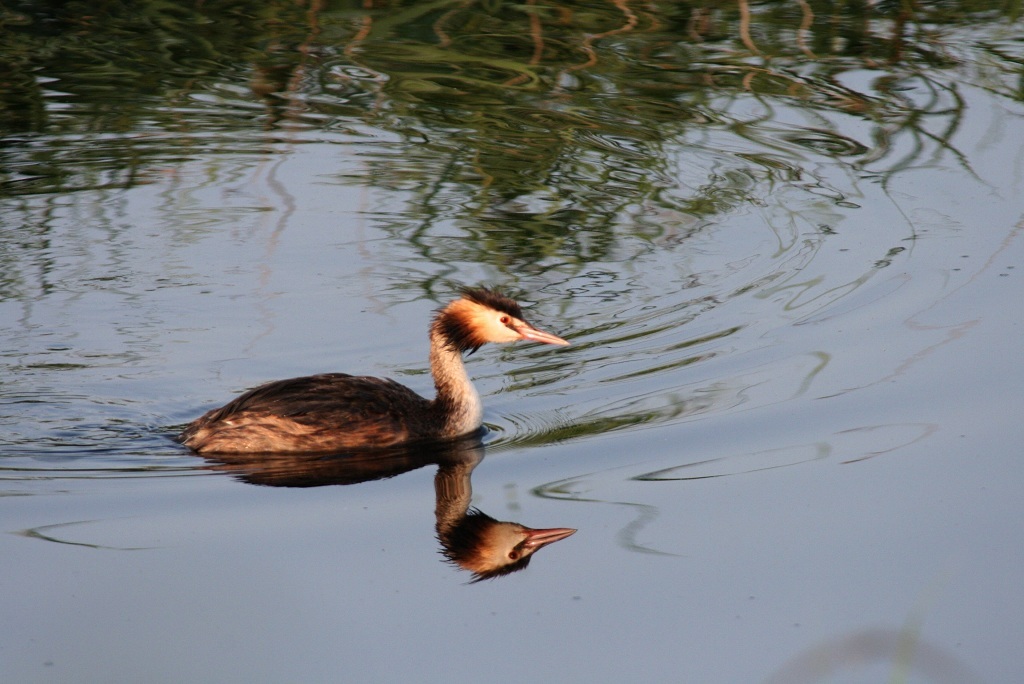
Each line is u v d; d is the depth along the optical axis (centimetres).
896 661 738
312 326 1352
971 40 2131
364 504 984
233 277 1466
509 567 885
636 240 1545
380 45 2150
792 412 1095
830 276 1398
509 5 2277
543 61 2080
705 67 2050
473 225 1609
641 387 1172
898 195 1609
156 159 1803
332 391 1112
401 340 1323
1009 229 1480
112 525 936
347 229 1600
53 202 1662
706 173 1725
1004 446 1014
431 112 1945
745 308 1338
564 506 969
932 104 1902
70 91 1994
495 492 1003
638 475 1010
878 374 1157
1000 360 1165
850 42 2141
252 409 1091
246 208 1661
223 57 2116
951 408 1084
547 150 1823
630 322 1327
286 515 960
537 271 1466
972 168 1675
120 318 1356
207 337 1320
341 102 1973
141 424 1133
